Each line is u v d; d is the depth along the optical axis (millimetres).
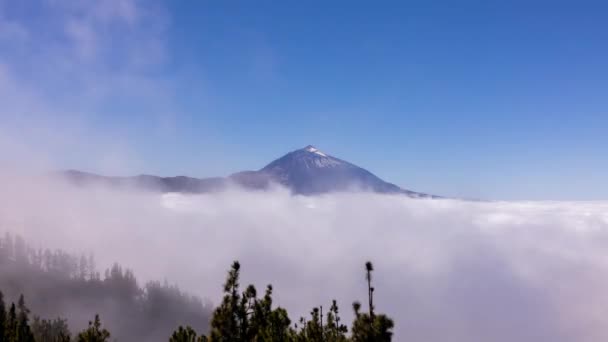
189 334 31062
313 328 30016
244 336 21266
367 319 17375
